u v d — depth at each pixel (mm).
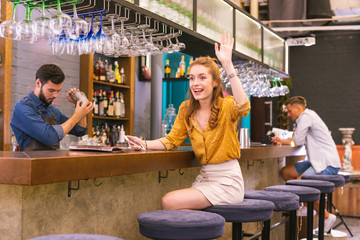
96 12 2869
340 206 6695
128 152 2236
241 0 8586
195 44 4168
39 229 1864
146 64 6754
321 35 10258
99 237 1355
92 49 2926
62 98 5070
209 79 2402
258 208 2236
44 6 2625
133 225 2541
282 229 4727
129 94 5863
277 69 5891
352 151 7770
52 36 2787
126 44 3064
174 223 1818
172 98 7930
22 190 1770
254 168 4305
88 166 1821
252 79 5121
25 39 2766
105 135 5387
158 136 6219
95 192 2225
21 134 2779
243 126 10039
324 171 4691
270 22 8062
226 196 2305
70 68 5141
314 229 4750
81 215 2127
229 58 2336
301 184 3686
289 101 5094
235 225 2289
